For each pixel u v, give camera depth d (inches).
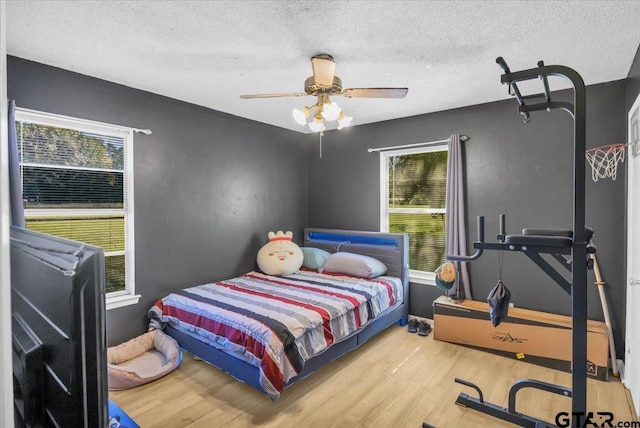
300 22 76.2
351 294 121.3
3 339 20.0
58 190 104.3
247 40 84.7
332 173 181.5
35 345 34.9
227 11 72.1
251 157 160.7
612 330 109.1
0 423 19.9
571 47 87.5
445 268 133.0
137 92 119.5
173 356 108.4
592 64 97.7
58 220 104.4
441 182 149.0
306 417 85.7
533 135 124.4
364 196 169.3
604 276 111.3
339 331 106.6
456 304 130.1
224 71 103.5
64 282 28.7
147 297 123.7
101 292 28.0
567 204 118.3
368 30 79.4
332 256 158.6
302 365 91.4
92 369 27.6
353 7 70.3
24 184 97.9
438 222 150.3
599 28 78.1
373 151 165.2
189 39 84.1
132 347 112.0
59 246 31.2
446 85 114.3
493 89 118.3
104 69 102.7
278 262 150.3
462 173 137.7
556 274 71.2
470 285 136.8
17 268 39.6
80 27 78.7
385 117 155.4
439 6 69.9
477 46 87.0
